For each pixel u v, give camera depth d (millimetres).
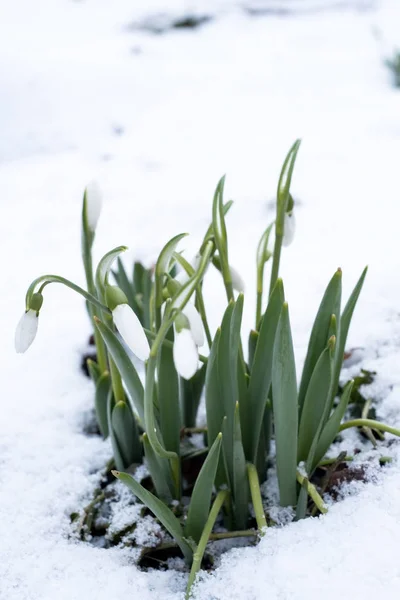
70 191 1029
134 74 1394
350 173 973
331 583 482
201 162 1073
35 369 679
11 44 1639
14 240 913
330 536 505
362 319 671
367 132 1089
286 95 1312
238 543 540
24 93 1315
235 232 878
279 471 524
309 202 916
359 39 1593
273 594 484
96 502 561
